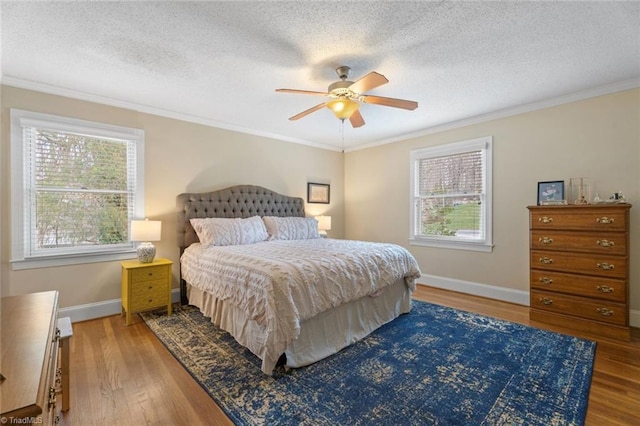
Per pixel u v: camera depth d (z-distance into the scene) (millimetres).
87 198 3051
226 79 2674
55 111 2832
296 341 2080
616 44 2107
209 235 3277
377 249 2918
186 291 3449
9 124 2613
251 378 1941
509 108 3459
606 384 1857
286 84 2785
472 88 2887
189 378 1953
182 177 3676
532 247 2988
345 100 2436
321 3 1670
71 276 2932
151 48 2146
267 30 1926
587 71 2531
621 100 2803
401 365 2096
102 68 2457
